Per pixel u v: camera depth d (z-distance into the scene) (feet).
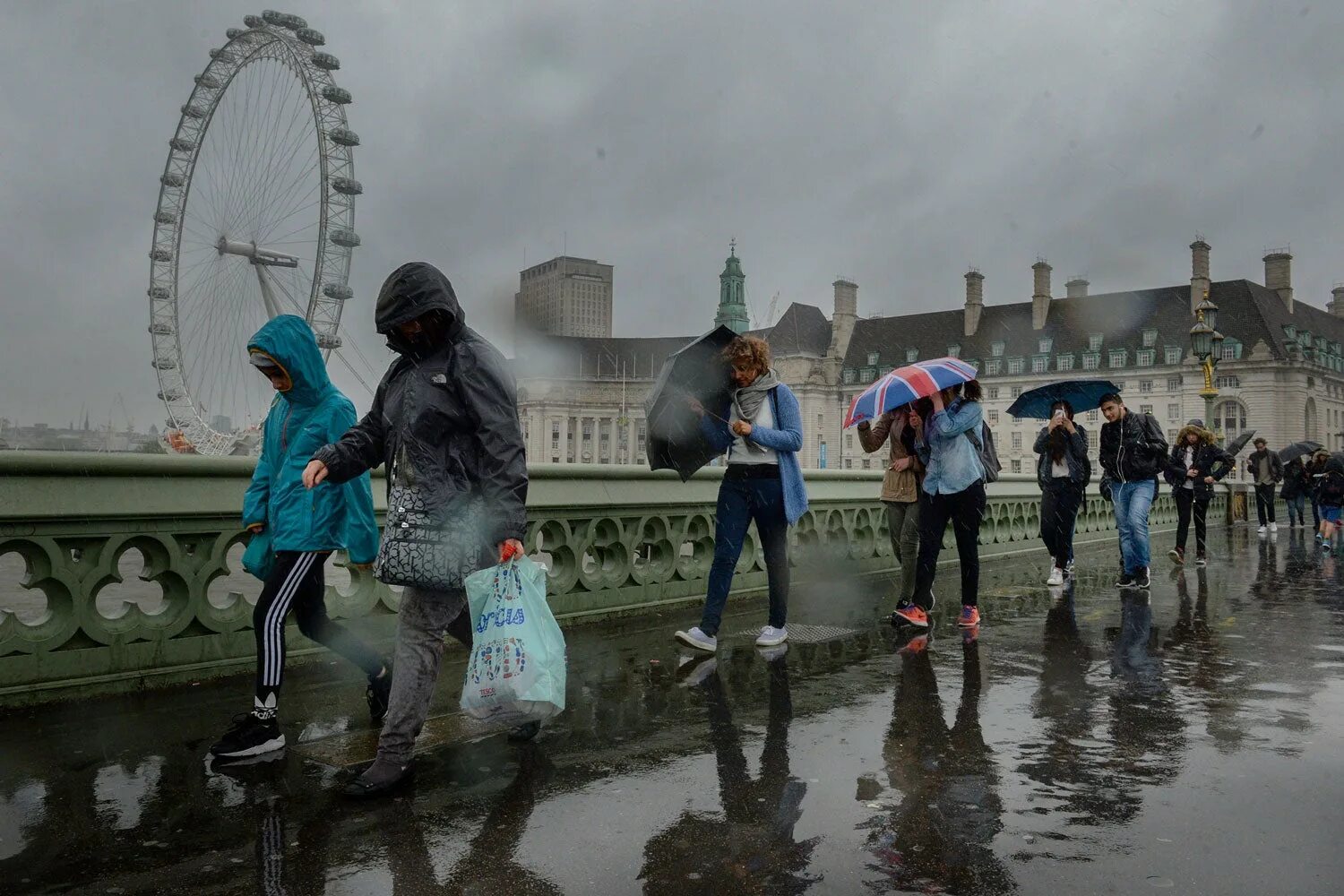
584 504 22.45
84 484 14.84
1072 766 11.78
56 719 13.82
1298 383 329.11
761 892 8.33
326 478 11.55
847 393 417.28
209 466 16.26
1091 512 50.01
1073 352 370.32
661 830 9.78
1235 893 8.23
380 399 11.95
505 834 9.68
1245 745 12.68
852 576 31.68
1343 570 36.81
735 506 19.65
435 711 14.57
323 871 8.80
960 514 22.08
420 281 11.14
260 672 12.27
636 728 13.69
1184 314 354.54
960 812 10.21
